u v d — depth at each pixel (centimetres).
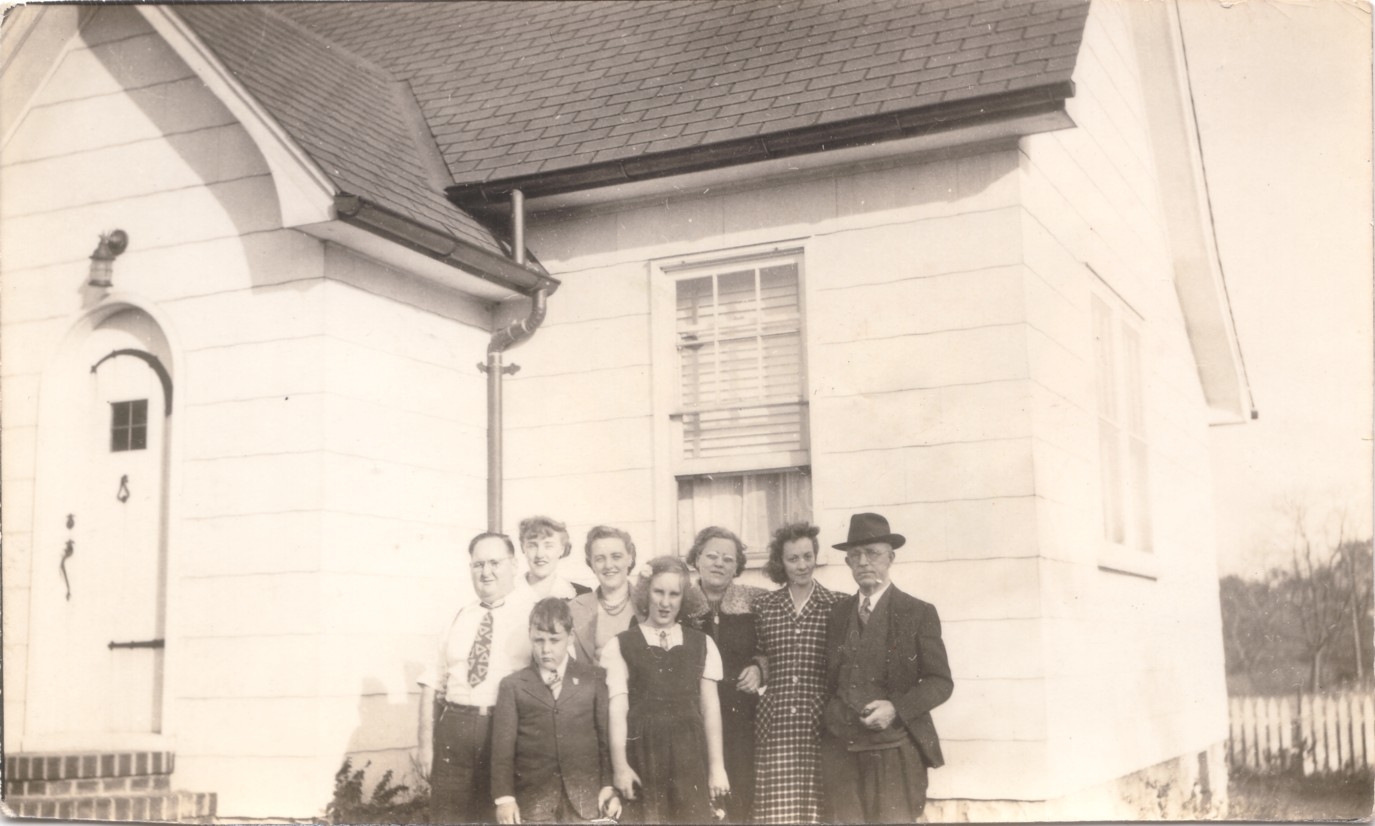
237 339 775
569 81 923
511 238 841
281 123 742
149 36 822
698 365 826
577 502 838
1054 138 809
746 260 815
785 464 790
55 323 827
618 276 848
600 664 719
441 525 822
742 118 798
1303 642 1006
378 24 1099
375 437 778
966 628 714
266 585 741
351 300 772
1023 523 713
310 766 713
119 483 803
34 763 732
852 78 793
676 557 805
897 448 750
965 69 755
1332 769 938
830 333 780
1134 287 955
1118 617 829
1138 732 839
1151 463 943
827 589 743
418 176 847
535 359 866
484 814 715
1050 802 684
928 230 763
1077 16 762
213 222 793
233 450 765
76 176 836
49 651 792
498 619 739
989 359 737
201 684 747
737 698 732
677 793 698
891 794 680
